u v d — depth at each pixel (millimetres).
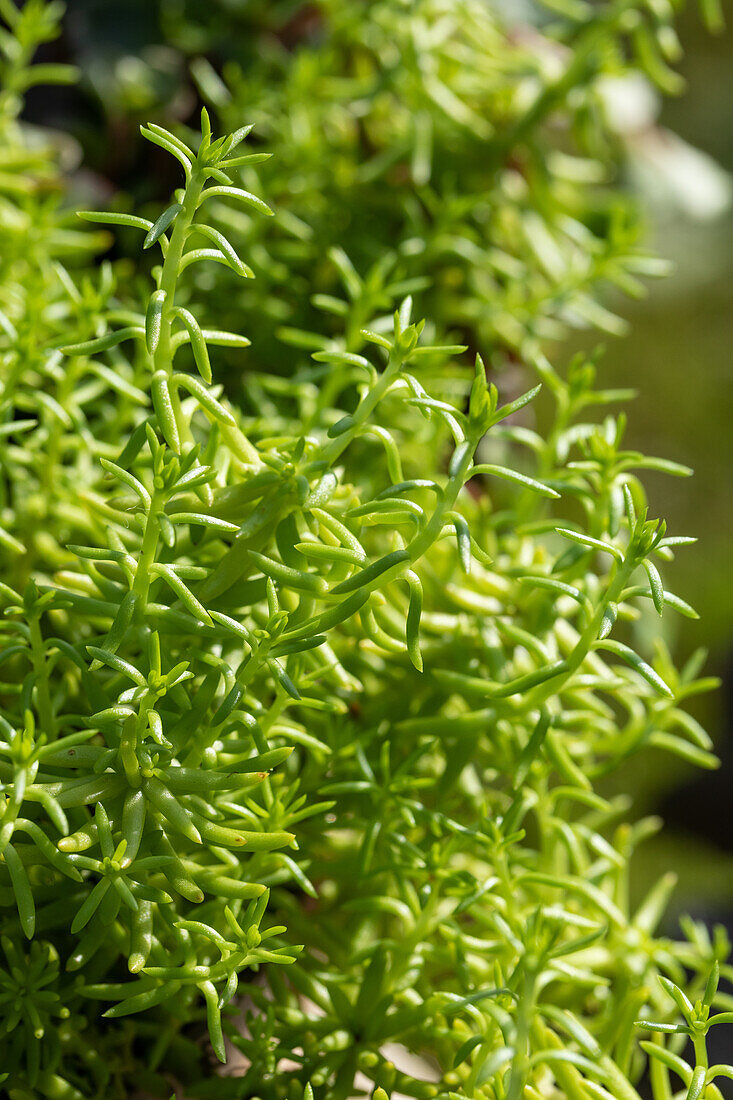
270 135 744
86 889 564
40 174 715
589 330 1104
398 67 739
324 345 644
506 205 776
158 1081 587
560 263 754
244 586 566
